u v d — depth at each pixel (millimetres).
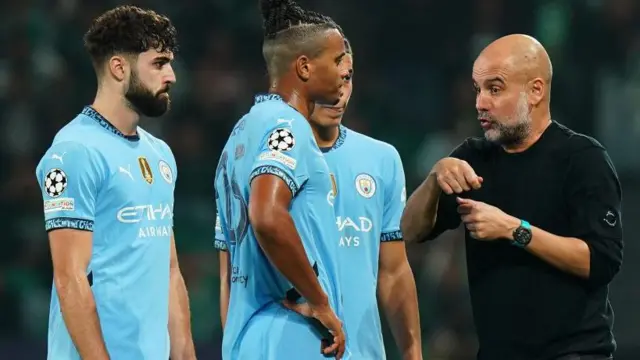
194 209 39906
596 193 16328
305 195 15828
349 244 18094
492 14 45594
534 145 16844
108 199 17562
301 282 15188
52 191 17203
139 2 45938
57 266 17031
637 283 40750
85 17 45469
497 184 17016
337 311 16266
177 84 44188
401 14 46750
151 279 17984
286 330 15711
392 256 18891
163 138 42531
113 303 17547
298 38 16062
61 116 43219
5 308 37312
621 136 42719
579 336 16484
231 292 16531
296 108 16156
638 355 38688
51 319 17828
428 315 35344
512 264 16703
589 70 43156
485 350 16969
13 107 43000
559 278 16484
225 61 45594
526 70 16562
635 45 43656
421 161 41250
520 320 16609
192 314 35812
